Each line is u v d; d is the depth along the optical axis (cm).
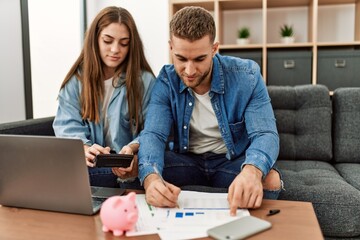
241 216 83
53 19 232
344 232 133
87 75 147
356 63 233
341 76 235
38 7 214
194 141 145
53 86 233
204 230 76
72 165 84
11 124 149
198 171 142
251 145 111
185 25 104
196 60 108
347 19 261
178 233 75
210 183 144
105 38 141
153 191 91
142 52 155
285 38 252
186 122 138
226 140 135
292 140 197
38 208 92
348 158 190
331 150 193
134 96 150
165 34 283
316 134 194
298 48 248
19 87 197
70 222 84
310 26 251
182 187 132
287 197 140
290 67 239
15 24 193
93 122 150
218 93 131
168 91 135
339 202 134
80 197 86
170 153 143
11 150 88
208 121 138
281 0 248
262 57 242
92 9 286
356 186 149
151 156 109
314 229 76
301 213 85
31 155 86
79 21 270
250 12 273
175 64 113
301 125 196
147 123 128
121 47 144
